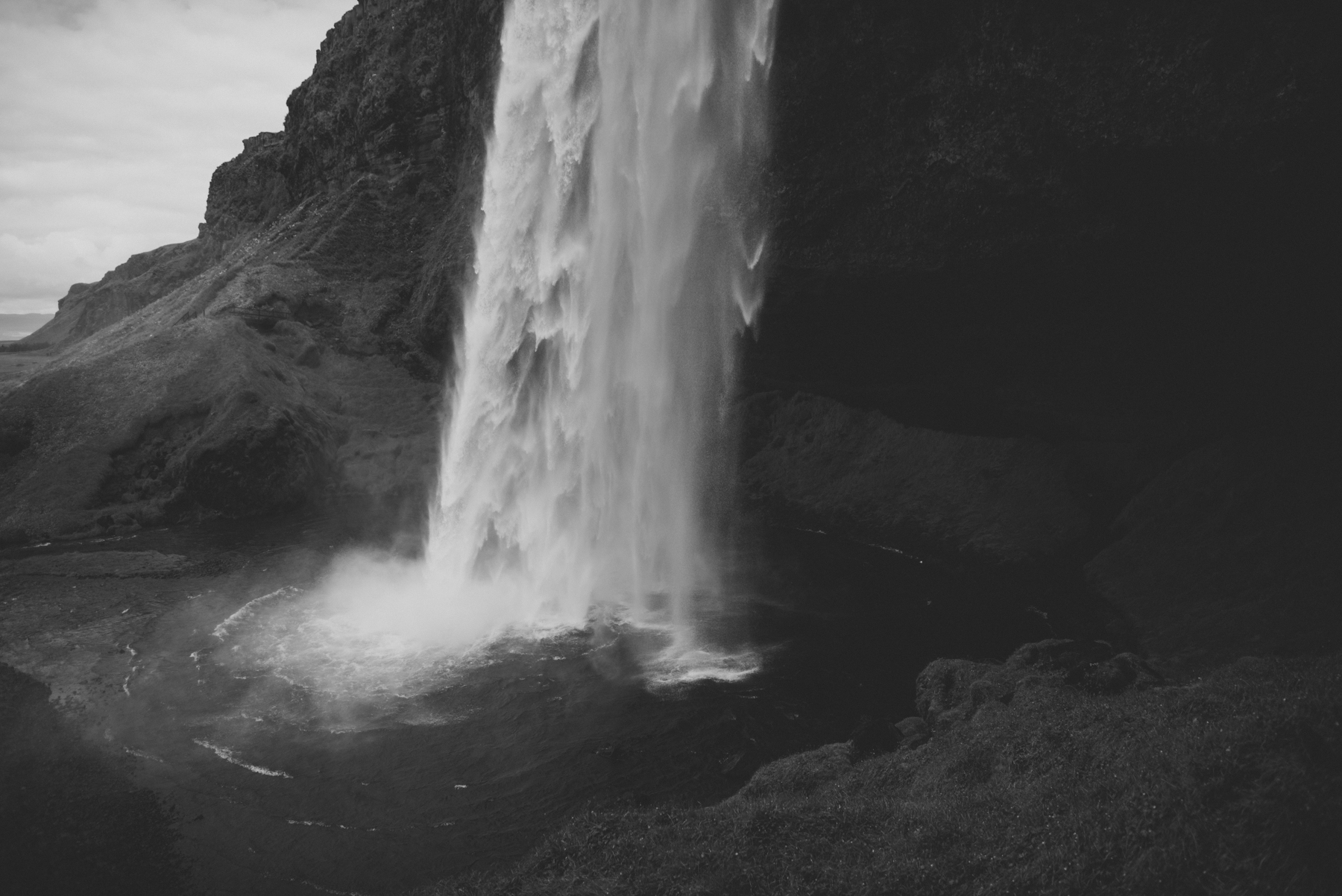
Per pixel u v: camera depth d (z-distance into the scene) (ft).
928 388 118.73
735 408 150.41
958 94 80.74
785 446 145.48
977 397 114.52
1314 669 37.24
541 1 121.70
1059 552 100.32
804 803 41.34
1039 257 83.20
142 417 156.25
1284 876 25.39
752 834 38.01
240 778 60.34
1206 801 28.78
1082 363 98.43
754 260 105.09
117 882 48.83
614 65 109.09
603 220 115.75
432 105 208.44
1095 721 41.04
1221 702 35.96
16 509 138.62
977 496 115.44
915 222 90.58
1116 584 87.86
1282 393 83.82
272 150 297.53
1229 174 63.82
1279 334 77.46
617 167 111.86
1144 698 41.29
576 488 120.57
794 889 33.78
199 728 68.23
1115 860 28.99
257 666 80.28
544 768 61.00
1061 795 34.45
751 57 95.04
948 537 111.65
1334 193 60.75
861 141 91.50
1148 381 94.94
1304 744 28.96
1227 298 76.89
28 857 51.11
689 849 38.01
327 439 163.94
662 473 123.13
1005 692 54.13
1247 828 27.20
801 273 103.35
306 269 196.24
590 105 114.32
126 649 85.10
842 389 132.57
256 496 145.48
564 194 120.47
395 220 210.18
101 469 147.95
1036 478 111.45
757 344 123.75
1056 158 75.10
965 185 83.87
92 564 116.06
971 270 89.66
